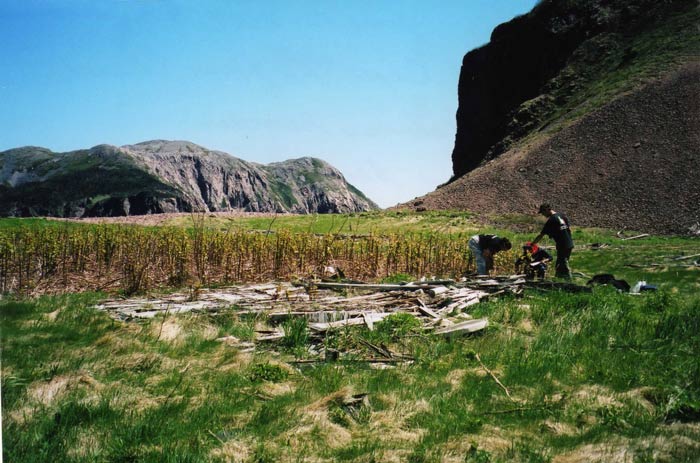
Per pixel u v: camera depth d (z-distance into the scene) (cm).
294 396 588
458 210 6375
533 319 949
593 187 5944
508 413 559
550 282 1244
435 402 576
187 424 508
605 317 937
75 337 768
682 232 4731
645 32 9188
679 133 6097
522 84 11081
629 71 8062
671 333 846
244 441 483
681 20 8719
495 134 11025
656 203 5281
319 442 487
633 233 4762
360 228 4353
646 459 462
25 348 701
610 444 493
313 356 740
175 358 702
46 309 934
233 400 570
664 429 521
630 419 543
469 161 11856
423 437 497
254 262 1504
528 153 7169
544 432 521
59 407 531
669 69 7269
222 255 1478
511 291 1159
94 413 519
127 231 1645
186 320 861
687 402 561
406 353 749
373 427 520
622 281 1359
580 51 9950
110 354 700
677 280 1606
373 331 831
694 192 5191
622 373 670
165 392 589
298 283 1205
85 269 1389
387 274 1598
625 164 6059
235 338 791
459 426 521
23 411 517
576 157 6588
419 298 1062
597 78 8938
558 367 688
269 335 815
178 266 1354
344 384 623
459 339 805
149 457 446
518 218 5397
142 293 1159
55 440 463
